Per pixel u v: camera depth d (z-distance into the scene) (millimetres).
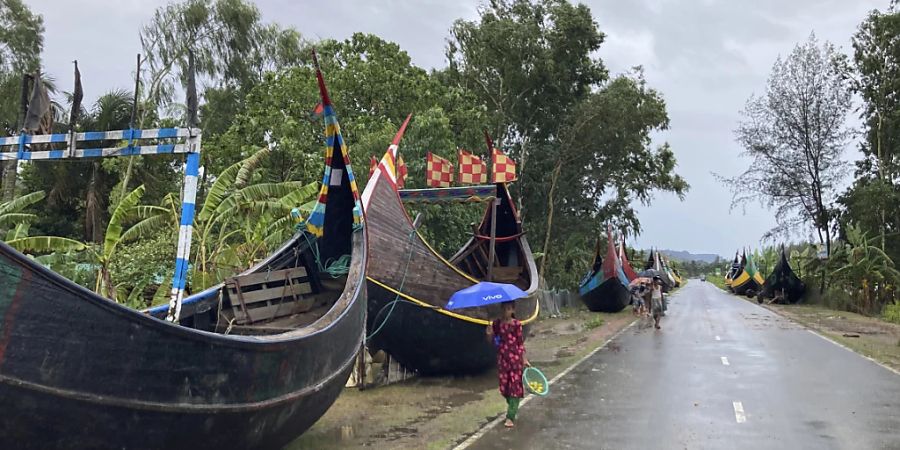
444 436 7809
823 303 36000
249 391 5312
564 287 35938
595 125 33531
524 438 7660
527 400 9969
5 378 3814
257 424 5543
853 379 11719
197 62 29938
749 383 11328
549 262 35750
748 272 52281
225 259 15344
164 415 4594
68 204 26891
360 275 8250
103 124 25172
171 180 28375
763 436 7711
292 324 8656
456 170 21844
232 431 5250
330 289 9844
